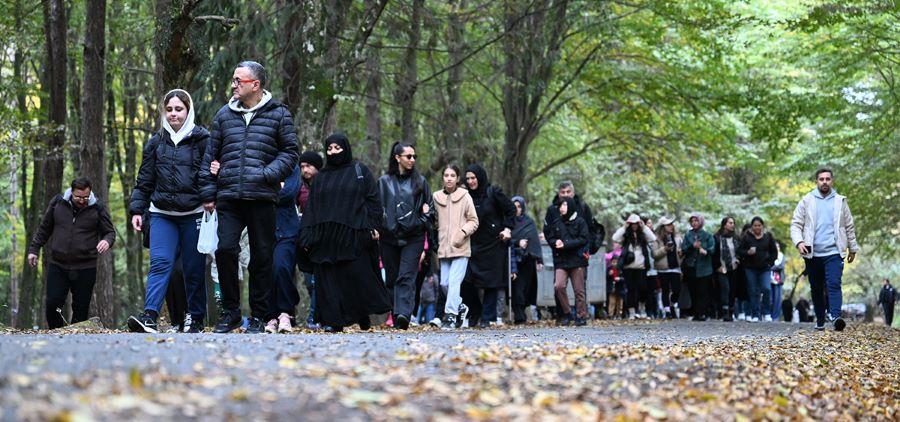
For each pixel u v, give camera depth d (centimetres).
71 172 2995
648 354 845
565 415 529
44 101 2375
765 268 2348
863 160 3055
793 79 3112
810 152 3139
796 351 1140
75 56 2691
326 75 1981
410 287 1362
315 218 1192
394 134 3036
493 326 1753
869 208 3188
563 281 1798
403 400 521
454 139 2753
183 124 1073
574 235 1786
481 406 530
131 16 2609
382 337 948
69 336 816
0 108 2078
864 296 6147
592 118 3428
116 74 2794
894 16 2388
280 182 1049
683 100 3069
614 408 583
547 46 2766
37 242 1359
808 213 1631
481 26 2636
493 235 1576
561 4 2647
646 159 3572
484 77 2866
